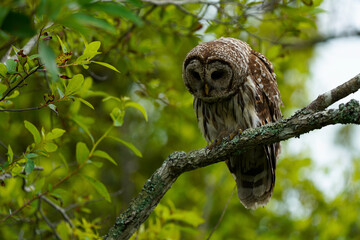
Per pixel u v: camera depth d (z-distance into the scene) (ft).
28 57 21.24
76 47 35.42
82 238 32.04
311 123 22.53
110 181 53.83
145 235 32.55
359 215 50.29
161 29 40.86
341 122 21.81
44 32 20.52
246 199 34.04
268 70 36.83
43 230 34.88
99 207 46.55
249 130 24.79
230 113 34.47
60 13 14.32
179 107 41.91
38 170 31.89
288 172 51.67
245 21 39.73
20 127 43.60
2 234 36.99
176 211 33.88
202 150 25.81
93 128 48.34
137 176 54.70
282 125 23.57
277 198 52.08
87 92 33.71
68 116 34.76
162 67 49.32
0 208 32.14
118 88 51.60
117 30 38.65
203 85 33.86
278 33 40.27
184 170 25.96
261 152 32.60
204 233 48.52
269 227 51.55
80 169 28.91
